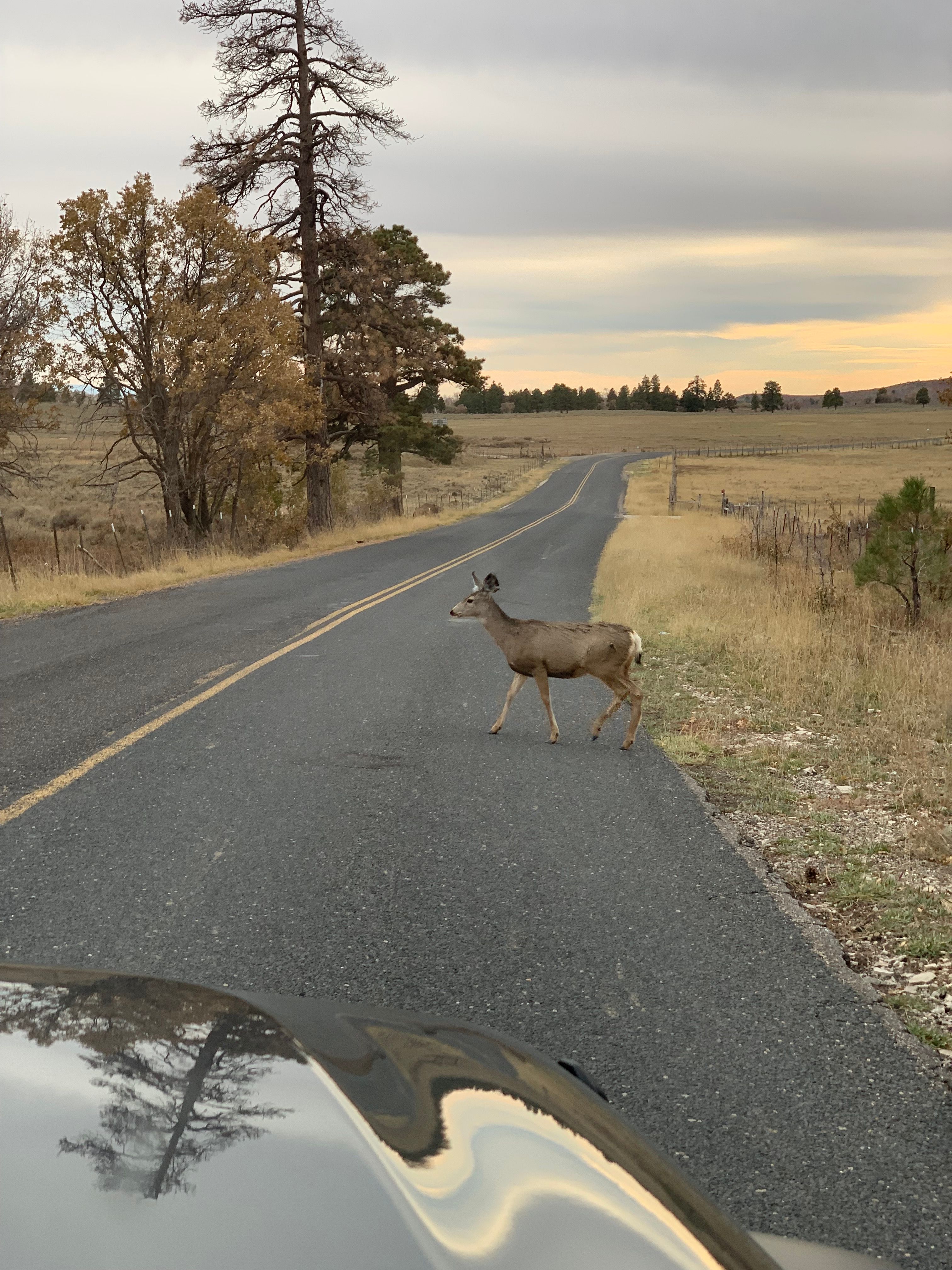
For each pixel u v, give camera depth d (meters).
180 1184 1.03
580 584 20.47
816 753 7.89
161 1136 1.12
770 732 8.63
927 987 3.99
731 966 4.12
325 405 34.34
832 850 5.66
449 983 3.92
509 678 10.88
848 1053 3.43
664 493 75.06
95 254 23.94
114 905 4.66
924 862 5.48
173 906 4.66
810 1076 3.28
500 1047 1.94
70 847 5.44
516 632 8.06
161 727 8.26
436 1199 1.13
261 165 32.03
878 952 4.36
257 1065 1.37
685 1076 3.26
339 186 32.81
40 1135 1.08
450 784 6.85
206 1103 1.22
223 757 7.38
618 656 7.91
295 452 35.88
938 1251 2.44
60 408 25.59
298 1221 1.01
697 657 12.17
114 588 18.72
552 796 6.63
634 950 4.27
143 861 5.24
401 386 46.03
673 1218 1.32
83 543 32.31
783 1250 1.75
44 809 6.08
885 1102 3.13
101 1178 1.01
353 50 32.03
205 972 3.97
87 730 8.11
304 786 6.71
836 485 84.12
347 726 8.48
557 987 3.90
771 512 51.25
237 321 25.27
